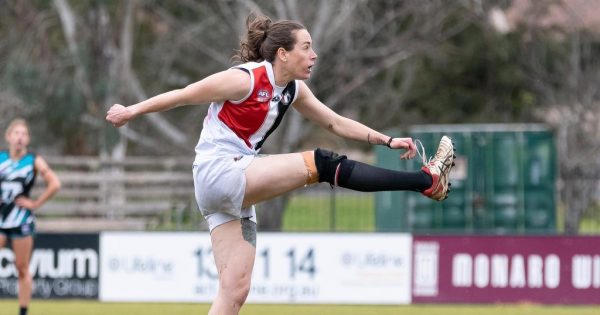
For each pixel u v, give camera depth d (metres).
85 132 87.25
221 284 22.62
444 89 110.19
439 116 108.38
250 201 21.98
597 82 97.06
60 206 73.19
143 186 79.31
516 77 106.00
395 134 68.44
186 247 48.91
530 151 64.38
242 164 21.78
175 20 93.56
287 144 84.88
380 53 92.00
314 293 48.25
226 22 91.62
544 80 103.19
